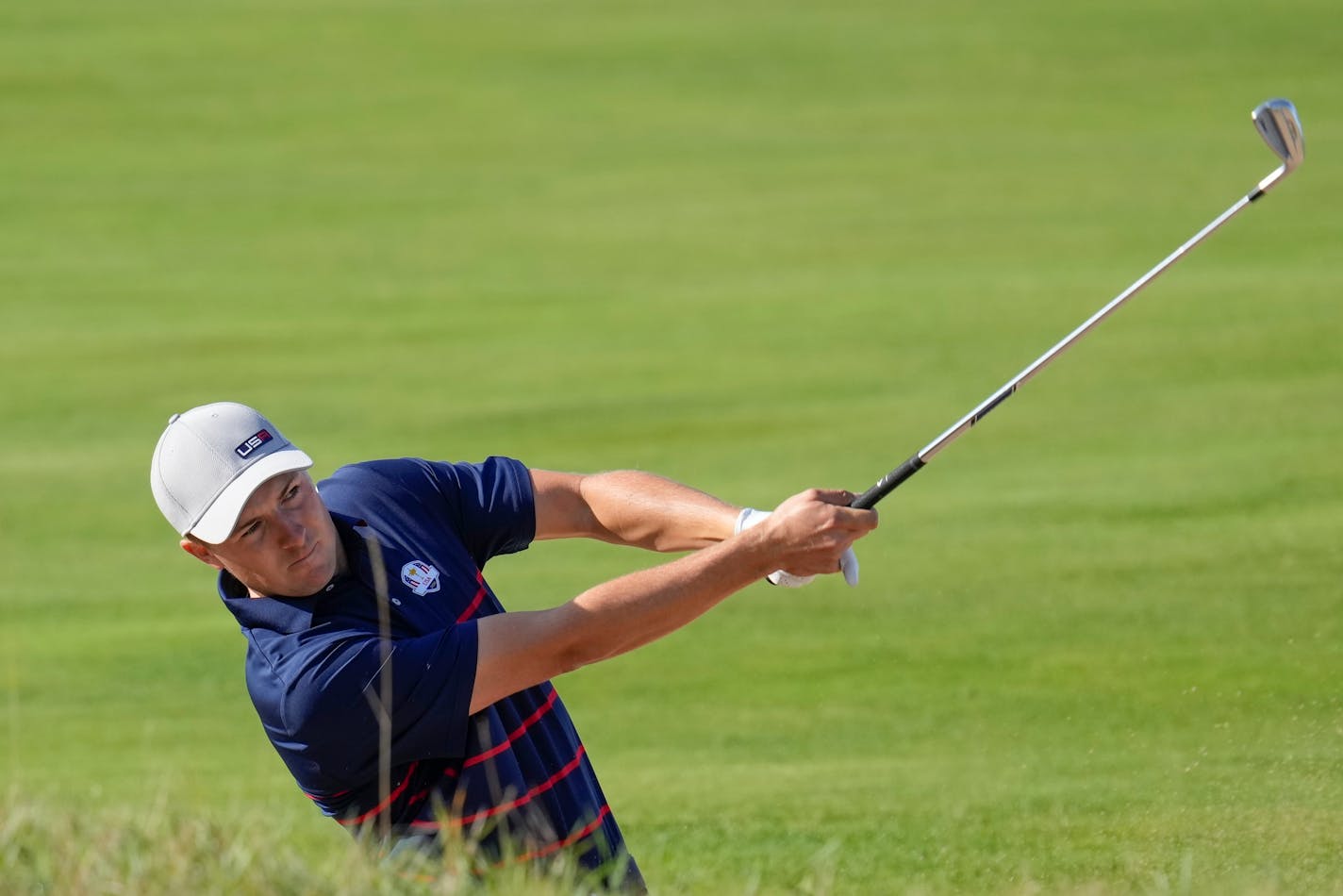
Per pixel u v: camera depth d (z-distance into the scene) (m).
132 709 27.55
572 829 12.79
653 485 14.05
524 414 46.88
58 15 115.69
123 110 95.06
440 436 45.34
